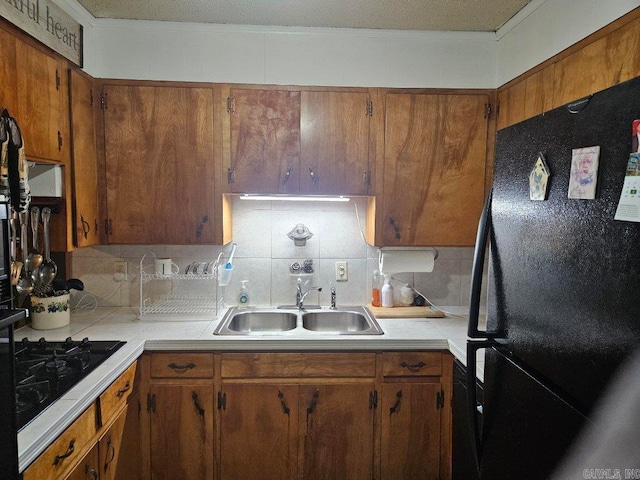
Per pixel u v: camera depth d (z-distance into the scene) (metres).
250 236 2.44
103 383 1.46
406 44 2.12
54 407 1.24
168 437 1.89
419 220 2.17
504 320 0.92
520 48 1.93
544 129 0.77
